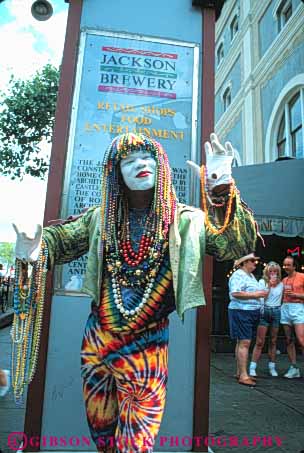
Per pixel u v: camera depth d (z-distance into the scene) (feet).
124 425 5.78
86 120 10.00
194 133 10.34
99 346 6.00
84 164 9.81
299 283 18.31
